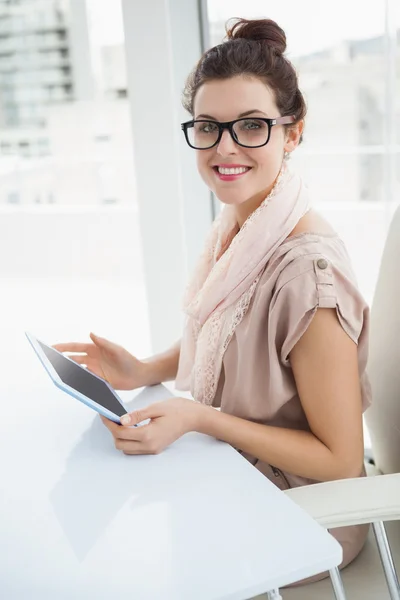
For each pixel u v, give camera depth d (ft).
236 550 2.76
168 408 3.70
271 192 4.27
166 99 6.41
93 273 23.59
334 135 7.47
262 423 4.23
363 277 8.04
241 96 4.06
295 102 4.23
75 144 25.16
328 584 3.96
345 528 4.06
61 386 3.48
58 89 22.61
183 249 6.79
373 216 7.68
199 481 3.32
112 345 4.75
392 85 6.47
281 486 4.16
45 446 3.80
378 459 4.77
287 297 3.90
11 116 23.41
